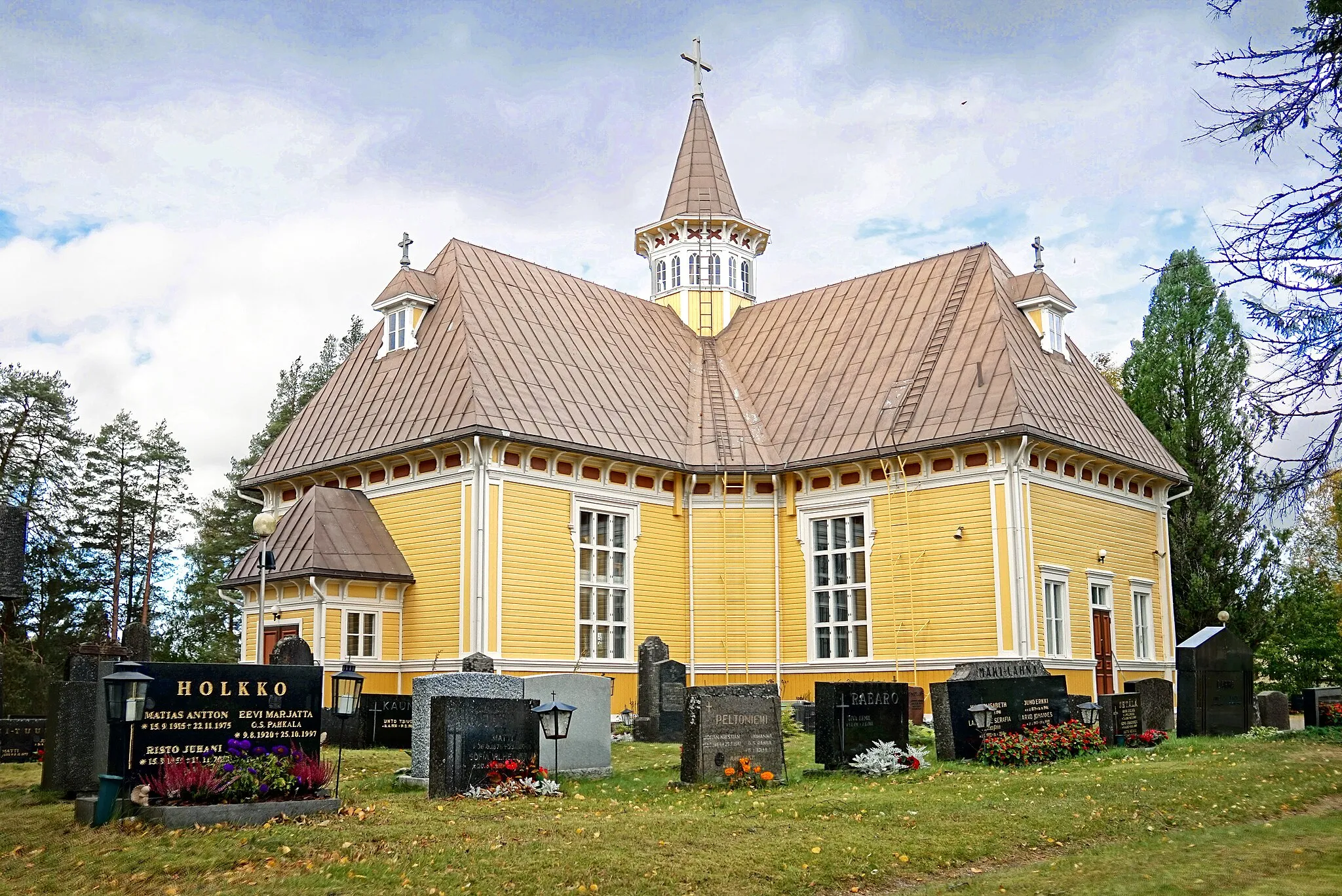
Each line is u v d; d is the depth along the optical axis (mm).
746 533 34750
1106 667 33344
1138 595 35906
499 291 35312
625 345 37719
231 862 11875
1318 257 11922
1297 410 12148
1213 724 26484
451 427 30000
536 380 32594
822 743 19375
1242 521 39594
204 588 62750
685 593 34562
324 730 23672
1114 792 16391
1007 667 22953
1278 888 10641
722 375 39031
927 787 17297
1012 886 11250
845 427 33906
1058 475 32344
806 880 11586
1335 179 11828
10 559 24844
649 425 34594
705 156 45031
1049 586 31438
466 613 29469
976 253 36625
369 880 11250
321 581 29656
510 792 16406
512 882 11242
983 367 32406
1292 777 17969
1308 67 12000
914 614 31500
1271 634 42469
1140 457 35469
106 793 13703
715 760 17609
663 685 25984
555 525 31328
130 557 62531
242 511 64500
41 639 55875
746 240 44344
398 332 35062
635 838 13039
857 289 39125
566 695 19016
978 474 30828
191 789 13891
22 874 11750
